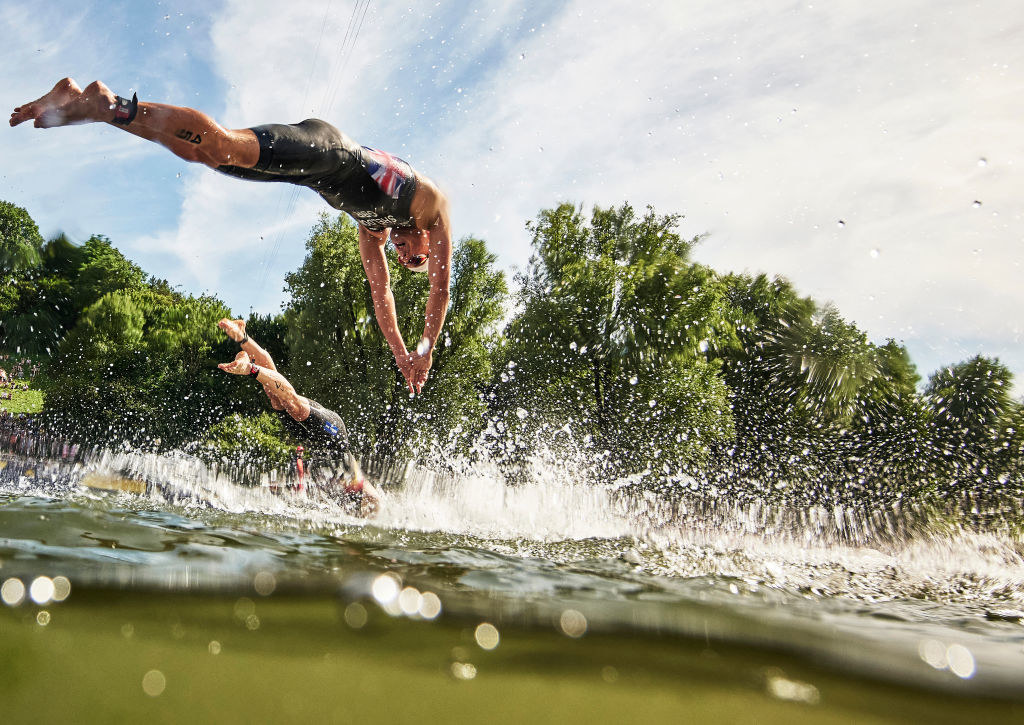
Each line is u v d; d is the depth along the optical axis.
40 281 25.55
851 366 11.37
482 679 1.42
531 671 1.48
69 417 15.67
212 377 18.97
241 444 10.62
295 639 1.54
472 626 1.73
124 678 1.27
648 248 15.85
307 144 2.46
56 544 2.12
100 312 18.36
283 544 2.52
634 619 1.89
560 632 1.73
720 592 2.33
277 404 4.64
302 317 17.48
